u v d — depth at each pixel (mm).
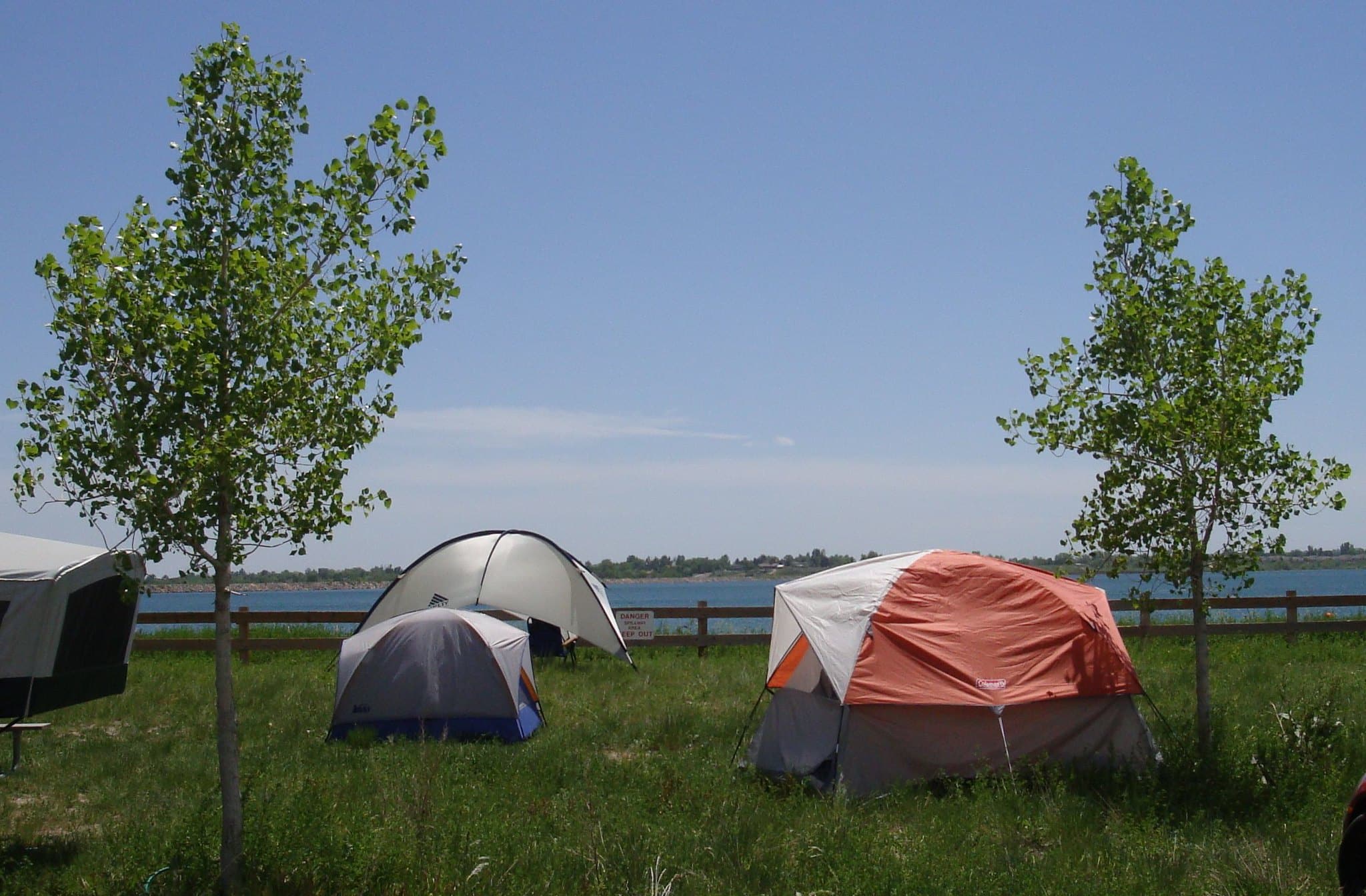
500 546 15992
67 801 8188
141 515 5484
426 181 6031
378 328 6098
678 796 7930
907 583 9102
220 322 5770
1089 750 8578
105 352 5602
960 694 8359
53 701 7059
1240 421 8453
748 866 6312
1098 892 5887
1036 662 8602
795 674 9727
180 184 5699
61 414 5598
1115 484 8891
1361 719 10133
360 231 6012
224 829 5816
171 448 5691
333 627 21641
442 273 6262
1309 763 8328
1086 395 8977
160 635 16750
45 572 6992
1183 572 8867
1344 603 17844
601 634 15680
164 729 11203
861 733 8367
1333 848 6613
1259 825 7297
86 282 5531
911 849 6598
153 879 5832
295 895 5707
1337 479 8461
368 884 5789
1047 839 7078
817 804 7852
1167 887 6070
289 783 8266
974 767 8414
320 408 5996
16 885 5980
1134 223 9023
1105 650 8672
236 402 5785
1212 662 15008
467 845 6199
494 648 10922
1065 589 9242
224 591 5848
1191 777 8133
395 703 10703
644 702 12719
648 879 6012
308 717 11750
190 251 5738
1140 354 8820
